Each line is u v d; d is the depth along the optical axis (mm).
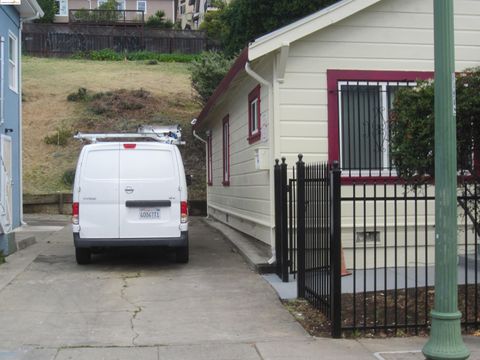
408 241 9766
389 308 7203
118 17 45781
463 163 6738
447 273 5031
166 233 9852
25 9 15859
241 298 8016
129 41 42312
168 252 11469
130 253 11633
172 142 11422
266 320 7023
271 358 5676
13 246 11547
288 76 9570
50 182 22375
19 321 6973
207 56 24938
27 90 30031
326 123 9648
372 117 9758
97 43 41781
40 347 6059
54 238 13859
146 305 7703
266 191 10391
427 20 9898
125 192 9797
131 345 6125
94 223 9750
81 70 35188
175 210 9898
